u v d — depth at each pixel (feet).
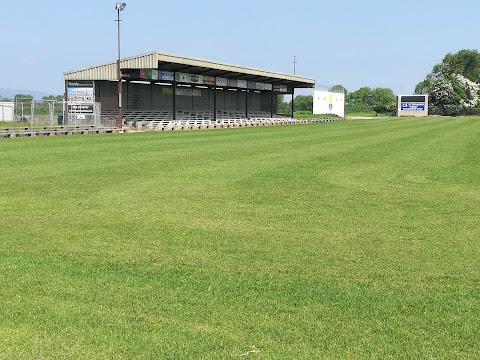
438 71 535.60
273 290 19.07
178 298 18.19
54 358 14.01
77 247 24.59
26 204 35.09
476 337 15.38
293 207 34.53
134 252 23.81
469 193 40.40
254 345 14.75
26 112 149.18
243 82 202.69
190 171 51.93
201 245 25.09
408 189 42.14
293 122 222.69
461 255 23.75
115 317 16.56
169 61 148.36
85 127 127.75
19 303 17.63
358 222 30.30
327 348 14.61
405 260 22.95
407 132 131.85
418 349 14.61
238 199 37.24
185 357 14.06
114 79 153.79
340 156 68.03
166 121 160.35
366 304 17.83
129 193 39.42
